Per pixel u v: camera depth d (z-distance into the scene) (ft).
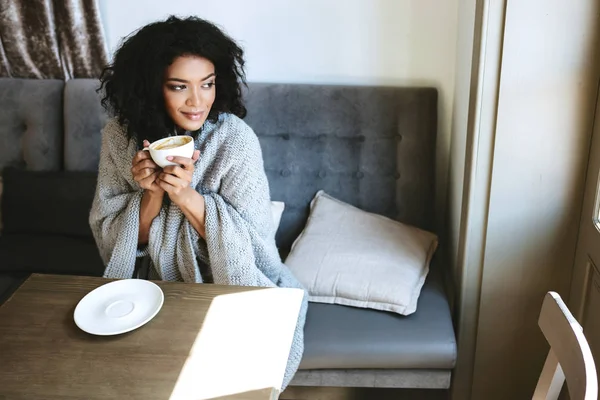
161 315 4.31
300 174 7.60
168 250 5.33
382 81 7.80
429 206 7.57
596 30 5.45
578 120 5.71
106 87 5.36
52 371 3.81
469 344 6.66
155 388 3.66
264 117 7.52
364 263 6.59
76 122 7.83
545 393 3.80
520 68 5.64
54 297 4.53
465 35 6.64
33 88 7.93
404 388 6.72
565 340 3.44
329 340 5.98
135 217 5.21
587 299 5.76
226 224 5.20
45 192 7.74
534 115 5.75
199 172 5.29
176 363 3.86
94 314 4.29
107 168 5.42
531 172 5.93
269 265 5.68
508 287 6.36
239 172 5.34
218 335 4.10
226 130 5.34
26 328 4.20
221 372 3.78
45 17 7.87
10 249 7.42
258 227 5.51
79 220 7.69
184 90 4.93
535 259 6.21
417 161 7.43
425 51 7.59
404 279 6.45
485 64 5.67
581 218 5.96
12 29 7.98
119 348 4.00
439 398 6.75
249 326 4.19
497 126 5.81
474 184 6.06
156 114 5.09
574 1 5.40
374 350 5.94
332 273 6.53
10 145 7.99
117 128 5.39
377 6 7.50
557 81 5.63
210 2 7.73
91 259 7.26
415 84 7.77
